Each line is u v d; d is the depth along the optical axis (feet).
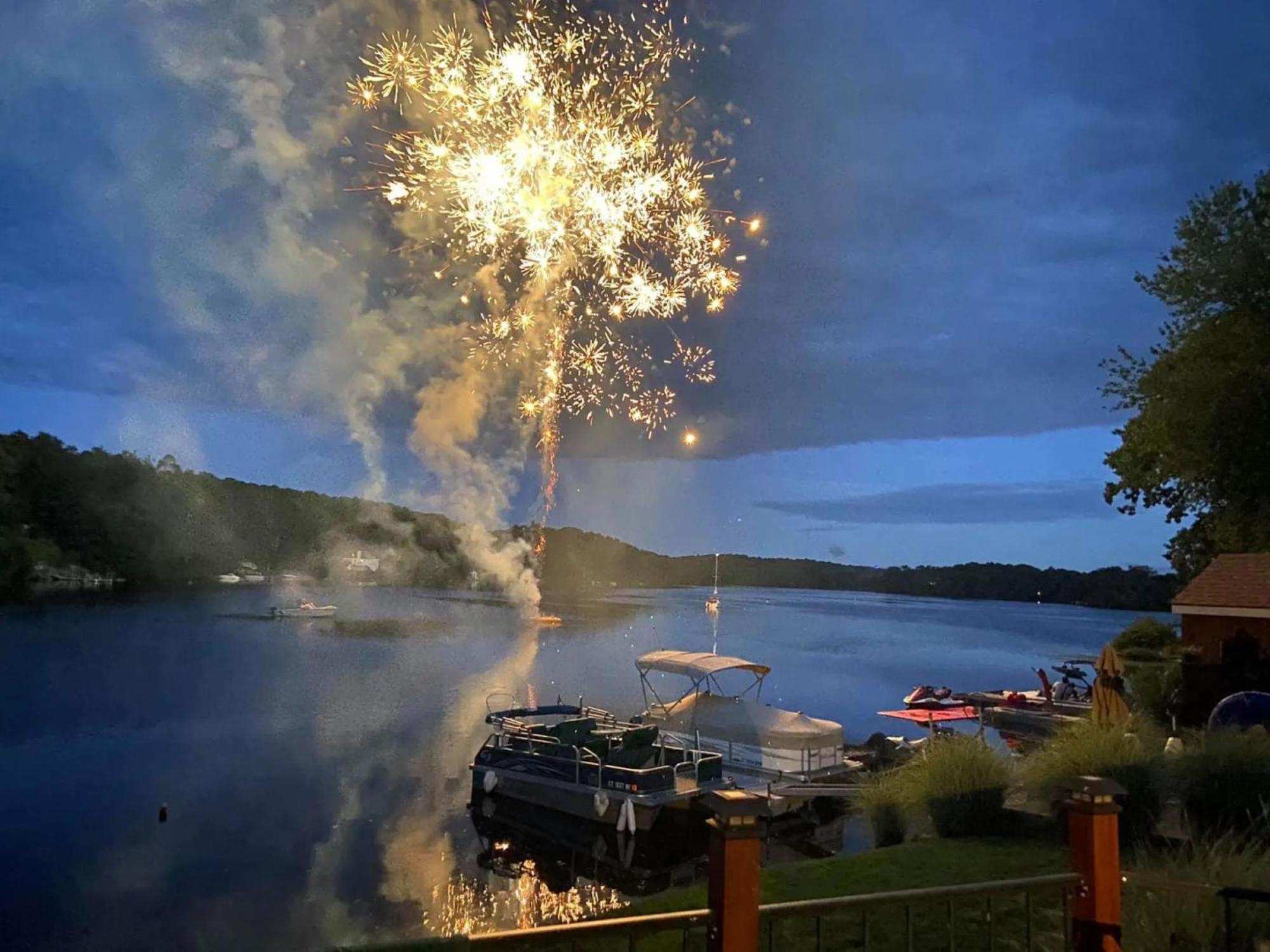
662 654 87.97
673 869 60.49
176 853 65.36
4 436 254.06
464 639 256.93
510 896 55.83
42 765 96.17
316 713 131.44
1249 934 19.29
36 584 251.60
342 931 49.70
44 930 51.44
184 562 298.56
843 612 510.99
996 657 226.38
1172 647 90.63
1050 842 32.55
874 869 30.09
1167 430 78.02
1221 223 79.30
